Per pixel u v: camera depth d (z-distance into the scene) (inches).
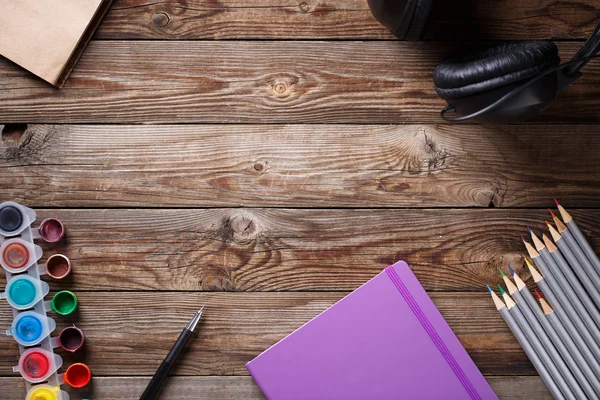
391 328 37.1
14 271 37.0
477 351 38.3
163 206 38.5
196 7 38.5
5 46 37.5
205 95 38.6
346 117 38.5
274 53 38.5
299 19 38.5
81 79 38.5
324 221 38.5
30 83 38.5
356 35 38.5
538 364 36.9
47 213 38.4
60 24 37.6
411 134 38.5
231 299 38.4
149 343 38.3
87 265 38.4
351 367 37.0
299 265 38.5
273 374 36.8
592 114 38.5
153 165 38.5
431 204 38.5
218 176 38.5
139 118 38.5
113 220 38.5
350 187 38.5
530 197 38.6
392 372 37.0
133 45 38.5
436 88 34.0
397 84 38.5
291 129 38.5
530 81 30.9
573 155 38.6
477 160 38.6
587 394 36.4
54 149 38.5
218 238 38.5
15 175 38.5
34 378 36.9
